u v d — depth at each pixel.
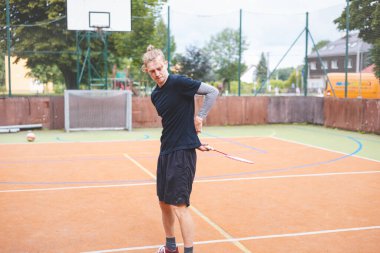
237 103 17.62
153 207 5.41
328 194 6.09
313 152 10.26
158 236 4.35
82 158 9.35
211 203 5.59
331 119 16.50
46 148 10.98
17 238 4.27
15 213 5.14
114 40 25.78
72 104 14.92
